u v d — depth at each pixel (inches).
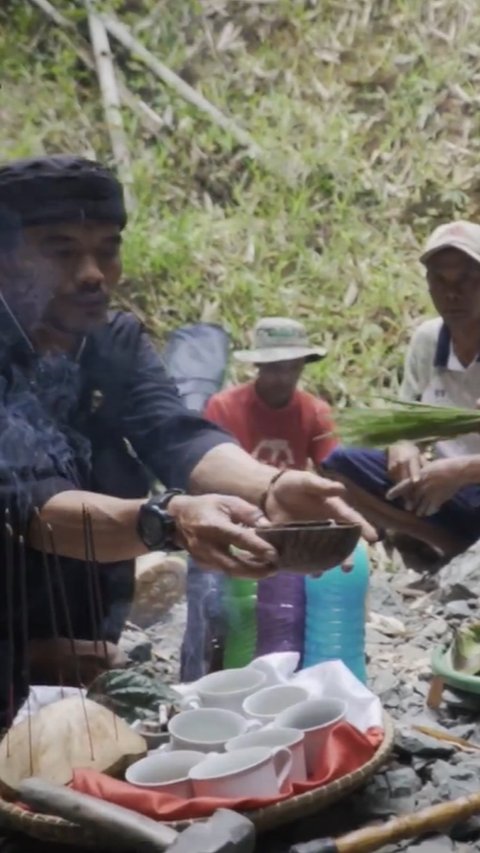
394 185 243.9
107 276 112.4
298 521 104.3
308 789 86.2
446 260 162.2
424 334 170.7
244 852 75.7
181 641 133.2
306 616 114.0
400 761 98.2
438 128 252.1
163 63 244.8
